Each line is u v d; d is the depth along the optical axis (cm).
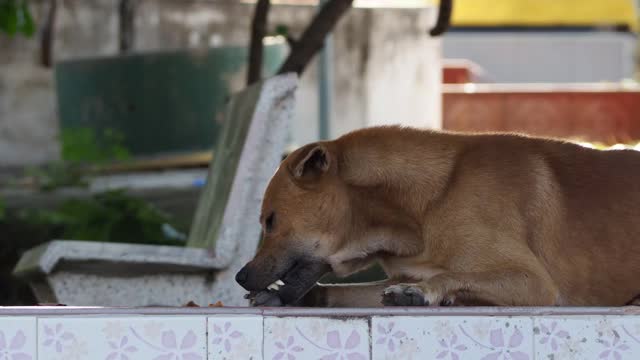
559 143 582
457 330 449
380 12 1855
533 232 552
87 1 2234
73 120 1742
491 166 562
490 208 552
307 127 1912
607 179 566
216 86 1689
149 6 2195
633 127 2169
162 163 1744
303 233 582
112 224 1020
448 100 2177
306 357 446
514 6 3469
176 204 1493
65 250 685
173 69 1683
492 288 529
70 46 2236
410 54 1872
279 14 2045
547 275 541
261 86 723
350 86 1847
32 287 738
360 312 448
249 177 717
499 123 2177
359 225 588
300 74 948
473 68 3269
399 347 448
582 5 3547
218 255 714
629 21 3547
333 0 936
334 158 584
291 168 582
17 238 1091
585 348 451
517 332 450
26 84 2242
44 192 1543
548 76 3603
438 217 563
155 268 711
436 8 1877
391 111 1872
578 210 559
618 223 559
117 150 1425
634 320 451
